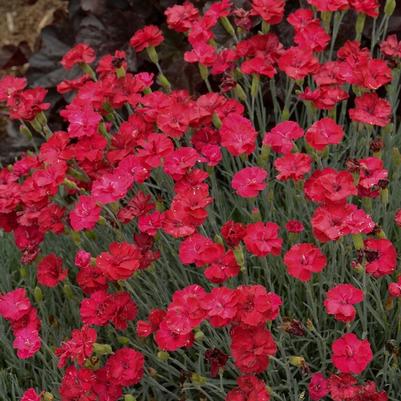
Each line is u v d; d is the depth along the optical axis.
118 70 1.72
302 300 1.66
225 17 1.72
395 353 1.51
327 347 1.60
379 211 1.61
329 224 1.46
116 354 1.49
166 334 1.45
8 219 1.64
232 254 1.48
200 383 1.51
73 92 2.05
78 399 1.49
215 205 1.76
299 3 1.93
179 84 1.96
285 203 1.74
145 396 1.61
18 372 1.67
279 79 1.88
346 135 1.78
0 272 1.72
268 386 1.53
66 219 1.61
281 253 1.67
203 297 1.43
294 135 1.58
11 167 1.74
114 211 1.57
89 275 1.54
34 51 2.25
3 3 2.63
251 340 1.44
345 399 1.45
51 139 1.63
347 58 1.62
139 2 2.07
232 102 1.63
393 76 1.69
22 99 1.70
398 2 1.88
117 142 1.63
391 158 1.70
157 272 1.68
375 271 1.47
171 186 1.70
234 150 1.56
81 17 2.11
